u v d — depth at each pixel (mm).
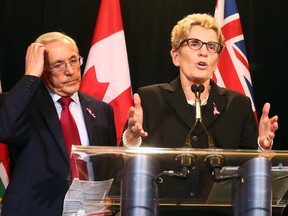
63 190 2678
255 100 4164
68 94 2898
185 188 1950
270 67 4180
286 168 1919
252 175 1899
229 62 3836
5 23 4152
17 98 2650
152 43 4203
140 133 2193
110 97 3729
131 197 1879
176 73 4184
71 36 4176
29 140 2754
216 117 2625
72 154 1918
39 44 2785
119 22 3883
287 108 4117
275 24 4215
